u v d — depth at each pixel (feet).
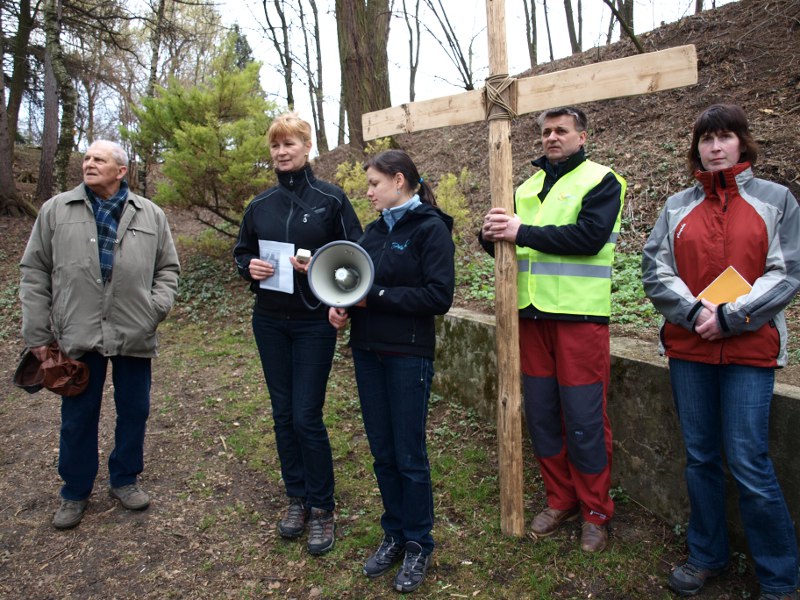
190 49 67.67
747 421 7.66
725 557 8.42
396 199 8.80
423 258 8.46
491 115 9.24
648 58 8.29
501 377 9.52
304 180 10.03
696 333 8.03
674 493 9.75
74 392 10.24
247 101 27.45
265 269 9.68
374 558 9.27
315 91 49.03
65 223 10.45
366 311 8.79
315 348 9.71
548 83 9.00
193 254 33.22
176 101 27.48
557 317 9.29
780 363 7.74
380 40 36.99
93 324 10.43
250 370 18.92
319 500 10.03
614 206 9.05
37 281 10.55
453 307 17.29
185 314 25.67
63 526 10.73
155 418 15.80
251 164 26.48
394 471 9.11
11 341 23.27
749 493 7.64
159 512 11.32
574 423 9.30
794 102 20.54
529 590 8.69
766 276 7.58
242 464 13.12
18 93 52.70
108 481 12.48
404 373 8.54
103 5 44.04
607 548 9.47
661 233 8.75
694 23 29.32
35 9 50.31
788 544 7.65
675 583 8.40
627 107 26.50
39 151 62.49
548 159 9.73
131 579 9.41
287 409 10.25
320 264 8.74
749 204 7.83
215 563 9.76
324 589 9.01
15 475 12.97
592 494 9.42
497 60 9.12
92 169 10.44
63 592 9.15
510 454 9.61
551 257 9.44
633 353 10.75
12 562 9.89
